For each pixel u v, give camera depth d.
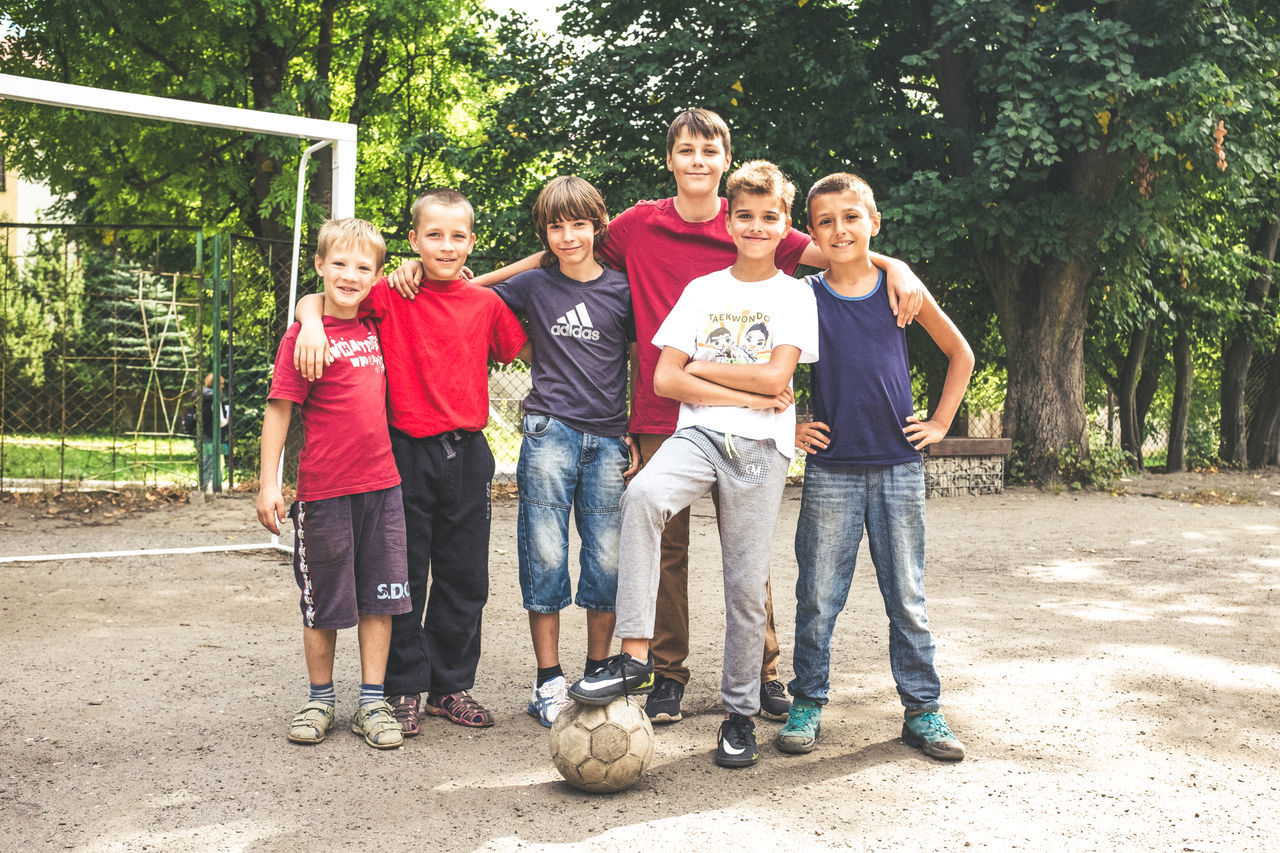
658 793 2.74
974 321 13.38
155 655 4.15
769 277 3.12
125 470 10.63
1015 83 10.04
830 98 11.48
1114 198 11.05
